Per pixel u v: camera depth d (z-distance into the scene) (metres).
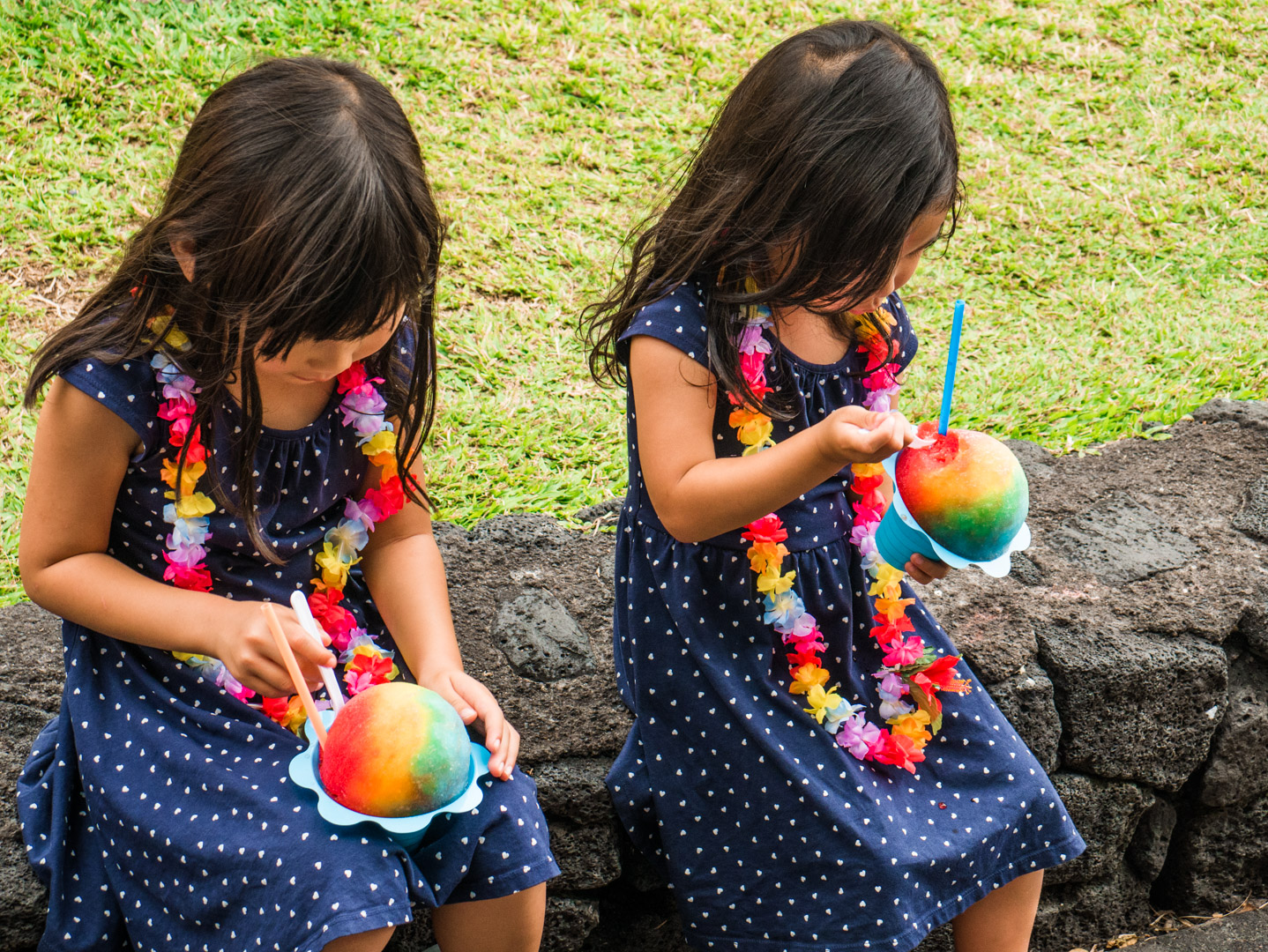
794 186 1.58
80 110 3.78
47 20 4.05
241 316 1.42
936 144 1.59
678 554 1.79
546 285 3.49
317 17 4.34
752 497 1.57
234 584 1.65
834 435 1.48
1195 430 2.81
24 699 1.85
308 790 1.47
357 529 1.72
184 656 1.61
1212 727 2.18
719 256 1.68
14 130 3.67
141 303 1.52
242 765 1.51
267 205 1.39
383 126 1.47
